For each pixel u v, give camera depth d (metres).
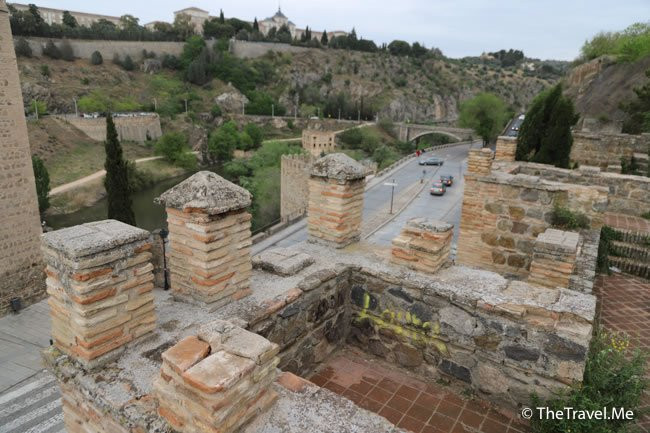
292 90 110.25
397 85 130.50
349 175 5.32
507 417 4.00
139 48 103.75
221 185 3.98
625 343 4.75
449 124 108.12
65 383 3.24
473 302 4.12
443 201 38.44
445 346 4.41
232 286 4.13
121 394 2.93
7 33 15.67
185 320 3.81
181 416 2.59
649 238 8.91
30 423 10.85
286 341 4.30
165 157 63.12
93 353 3.13
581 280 5.21
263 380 2.79
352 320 5.16
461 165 58.53
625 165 16.36
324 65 125.00
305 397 3.07
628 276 7.97
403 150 77.88
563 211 6.85
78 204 42.62
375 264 5.06
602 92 38.91
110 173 20.23
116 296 3.21
